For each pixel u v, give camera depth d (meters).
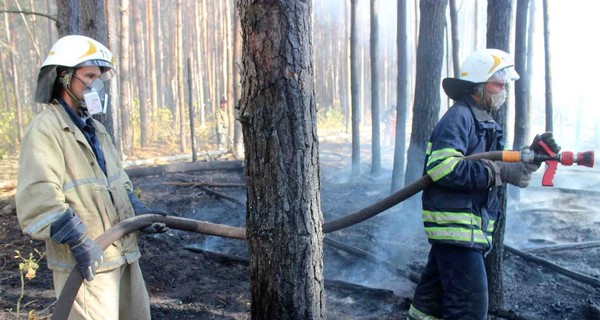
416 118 6.48
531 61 8.47
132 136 15.24
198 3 20.95
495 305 3.80
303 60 2.28
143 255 5.01
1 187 7.87
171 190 7.92
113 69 2.58
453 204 2.75
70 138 2.35
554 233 5.78
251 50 2.27
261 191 2.37
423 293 3.05
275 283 2.41
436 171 2.68
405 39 7.60
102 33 5.87
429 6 6.23
